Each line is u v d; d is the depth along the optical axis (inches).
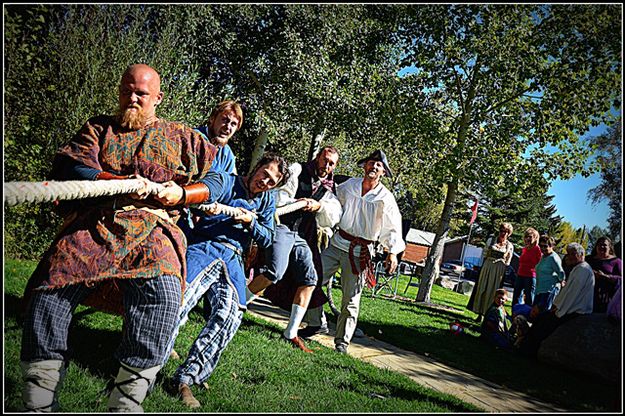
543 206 1421.0
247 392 129.8
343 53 505.0
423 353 227.6
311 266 188.9
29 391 82.0
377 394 149.0
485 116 436.1
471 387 181.6
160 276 87.1
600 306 264.5
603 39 381.1
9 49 271.1
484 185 430.3
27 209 265.1
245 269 185.0
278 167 131.3
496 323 277.0
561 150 432.1
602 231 378.6
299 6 491.5
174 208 98.1
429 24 413.7
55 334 83.0
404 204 1466.5
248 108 543.5
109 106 299.9
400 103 450.3
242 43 510.3
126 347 87.1
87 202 91.0
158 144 94.8
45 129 296.7
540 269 308.8
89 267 84.3
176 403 112.3
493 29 408.2
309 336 213.3
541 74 404.2
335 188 205.8
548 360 238.8
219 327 123.0
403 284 658.2
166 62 323.3
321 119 510.0
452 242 1573.6
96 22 309.4
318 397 135.2
